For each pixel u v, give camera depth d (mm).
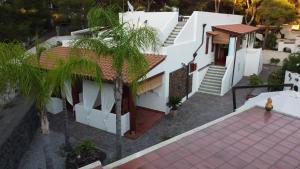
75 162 11547
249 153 7770
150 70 14961
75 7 30016
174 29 21141
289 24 37688
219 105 19578
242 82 26312
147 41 10117
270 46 36094
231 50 23312
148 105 18391
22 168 11586
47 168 10414
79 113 16359
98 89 15000
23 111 13273
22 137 12508
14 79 8695
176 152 7734
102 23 10266
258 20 36031
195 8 36281
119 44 9742
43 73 9016
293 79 19547
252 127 9352
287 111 10609
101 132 15242
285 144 8273
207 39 23047
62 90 10914
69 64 9305
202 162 7305
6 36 24453
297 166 7203
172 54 17547
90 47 9812
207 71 24047
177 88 19109
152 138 14555
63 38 30484
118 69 10195
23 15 28188
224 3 36938
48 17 31484
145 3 35406
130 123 14891
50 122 16469
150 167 7004
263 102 11492
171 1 35500
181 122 16609
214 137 8633
